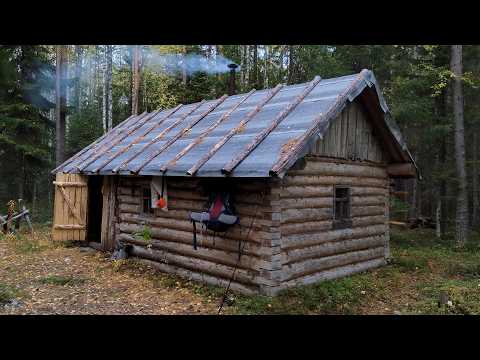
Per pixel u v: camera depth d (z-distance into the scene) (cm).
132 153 1170
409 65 1697
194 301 856
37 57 1992
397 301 896
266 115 1011
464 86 1812
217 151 918
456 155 1477
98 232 1511
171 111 1420
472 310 807
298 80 2386
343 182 1054
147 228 1152
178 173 909
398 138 1127
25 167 1980
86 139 2302
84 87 3878
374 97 1053
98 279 1024
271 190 842
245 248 884
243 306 802
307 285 914
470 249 1418
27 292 886
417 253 1383
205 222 891
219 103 1266
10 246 1375
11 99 1938
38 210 2122
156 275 1060
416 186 2125
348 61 1975
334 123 1025
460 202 1483
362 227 1125
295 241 900
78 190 1435
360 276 1061
